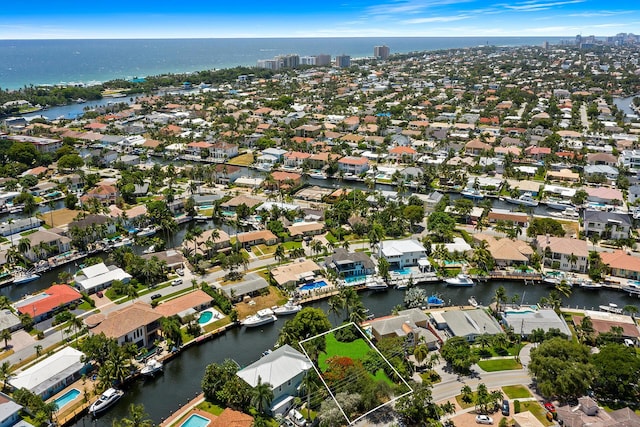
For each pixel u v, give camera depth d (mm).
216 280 163000
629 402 106625
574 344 114625
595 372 107188
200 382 117875
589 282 161750
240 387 105625
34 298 147125
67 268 176375
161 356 124812
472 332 129625
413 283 162625
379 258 172750
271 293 156000
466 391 108438
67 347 123188
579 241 176875
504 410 103125
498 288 160250
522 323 132625
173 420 103438
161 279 164375
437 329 136875
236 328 139750
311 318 127125
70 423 104312
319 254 182125
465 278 163500
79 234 185750
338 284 160125
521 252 177125
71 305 146750
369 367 110188
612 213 198125
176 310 139000
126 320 126188
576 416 97500
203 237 186250
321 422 97750
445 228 190125
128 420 97062
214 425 97000
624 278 164750
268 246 190625
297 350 117125
